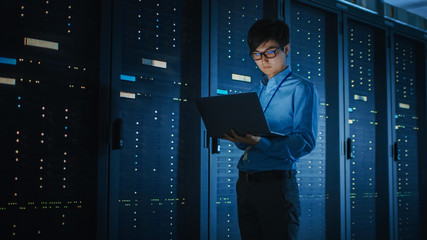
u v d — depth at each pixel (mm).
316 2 3775
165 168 2842
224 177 3145
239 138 1775
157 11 2869
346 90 3959
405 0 5098
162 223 2811
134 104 2715
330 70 3984
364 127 4379
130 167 2686
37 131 2295
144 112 2760
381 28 4484
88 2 2512
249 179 1857
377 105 4516
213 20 3018
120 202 2635
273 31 1791
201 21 2945
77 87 2439
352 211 4164
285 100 1885
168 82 2885
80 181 2428
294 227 1793
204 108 1813
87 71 2482
